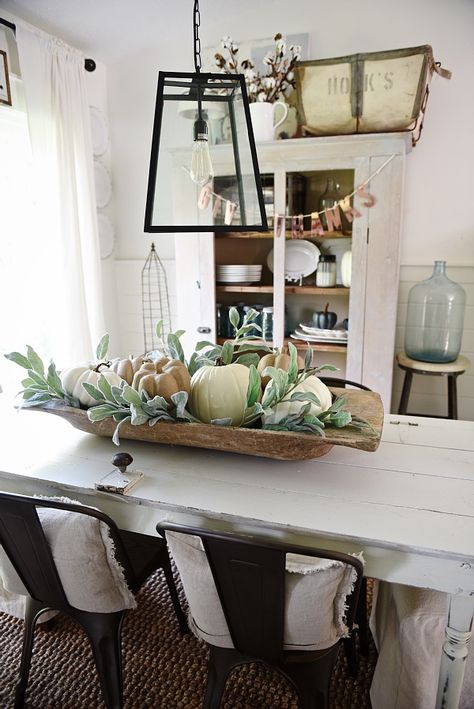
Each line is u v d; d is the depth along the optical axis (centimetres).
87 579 114
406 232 269
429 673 115
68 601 120
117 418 122
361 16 254
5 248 242
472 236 260
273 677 146
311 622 101
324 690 108
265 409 113
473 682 124
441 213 262
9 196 242
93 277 283
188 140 126
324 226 252
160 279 320
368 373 254
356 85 220
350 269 252
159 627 165
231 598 100
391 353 248
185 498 110
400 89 216
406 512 103
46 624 164
